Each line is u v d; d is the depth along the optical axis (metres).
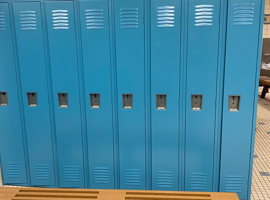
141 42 2.40
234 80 2.37
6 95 2.65
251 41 2.27
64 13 2.41
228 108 2.44
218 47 2.34
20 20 2.46
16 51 2.55
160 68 2.42
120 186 2.74
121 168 2.70
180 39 2.35
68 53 2.49
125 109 2.55
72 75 2.54
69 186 2.81
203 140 2.55
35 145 2.74
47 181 2.83
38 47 2.51
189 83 2.43
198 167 2.62
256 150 3.78
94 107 2.59
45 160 2.78
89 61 2.48
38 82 2.59
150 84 2.48
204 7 2.26
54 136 2.72
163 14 2.31
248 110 2.42
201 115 2.49
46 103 2.64
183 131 2.54
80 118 2.63
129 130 2.60
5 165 2.83
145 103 2.53
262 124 5.05
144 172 2.69
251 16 2.22
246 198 2.61
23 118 2.71
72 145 2.70
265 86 7.30
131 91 2.51
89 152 2.69
